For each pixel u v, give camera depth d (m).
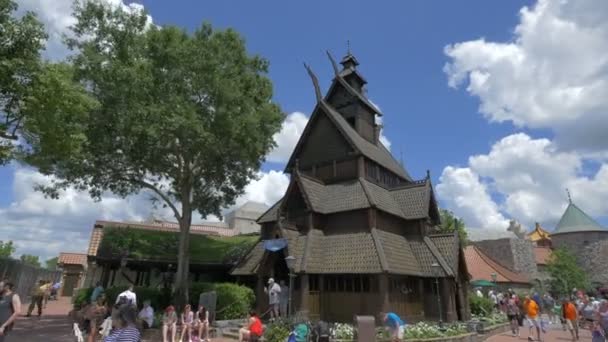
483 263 50.62
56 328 19.25
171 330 16.78
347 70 32.28
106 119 22.05
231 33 26.08
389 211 23.89
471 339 18.97
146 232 34.50
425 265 23.31
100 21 23.36
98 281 33.50
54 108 13.50
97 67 21.89
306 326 14.80
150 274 33.75
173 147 24.97
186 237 26.84
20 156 14.30
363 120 30.88
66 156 15.13
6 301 10.88
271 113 26.86
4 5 13.13
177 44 23.25
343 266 21.12
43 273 39.41
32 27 13.45
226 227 67.94
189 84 24.16
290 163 29.75
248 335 15.50
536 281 61.22
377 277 20.44
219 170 27.67
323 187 26.58
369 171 26.83
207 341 17.58
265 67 28.47
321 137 28.56
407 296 22.16
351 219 23.48
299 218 24.55
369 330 15.20
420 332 17.16
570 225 78.75
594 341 14.53
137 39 23.83
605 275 71.12
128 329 6.05
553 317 33.03
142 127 21.27
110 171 25.97
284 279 23.64
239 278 26.53
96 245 35.28
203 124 23.02
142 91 22.14
